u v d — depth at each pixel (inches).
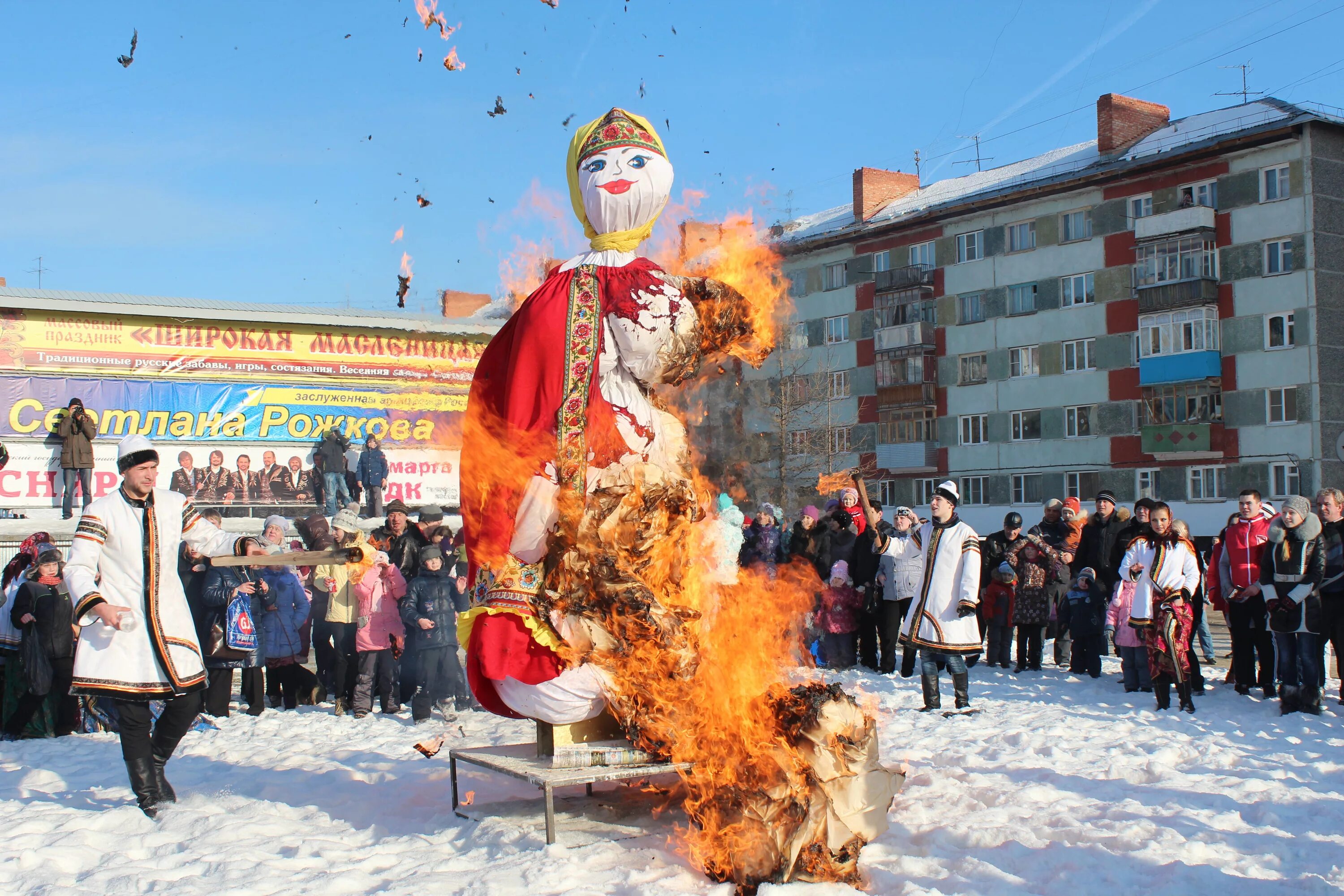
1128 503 1489.9
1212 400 1417.3
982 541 491.8
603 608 196.1
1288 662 353.4
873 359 1775.3
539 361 204.1
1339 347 1339.8
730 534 222.4
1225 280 1403.8
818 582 489.1
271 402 631.2
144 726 228.8
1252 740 305.0
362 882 174.7
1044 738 301.1
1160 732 314.5
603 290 209.2
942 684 435.5
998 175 1756.9
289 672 428.5
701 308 218.1
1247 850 187.6
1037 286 1585.9
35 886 175.8
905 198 1829.5
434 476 659.4
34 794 258.1
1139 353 1475.1
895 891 165.0
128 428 605.3
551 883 167.0
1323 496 358.0
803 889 163.2
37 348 591.2
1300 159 1336.1
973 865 175.0
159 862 188.5
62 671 376.8
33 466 590.6
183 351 616.7
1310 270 1330.0
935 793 228.7
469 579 205.2
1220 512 1401.3
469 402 215.0
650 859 179.9
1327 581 349.4
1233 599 396.5
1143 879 169.9
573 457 199.9
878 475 1774.1
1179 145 1466.5
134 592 227.8
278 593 418.3
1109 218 1505.9
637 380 214.1
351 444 643.5
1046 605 471.5
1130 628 405.4
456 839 199.2
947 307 1685.5
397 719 395.5
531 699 196.7
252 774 274.5
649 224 221.5
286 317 631.2
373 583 402.9
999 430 1628.9
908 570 456.1
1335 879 170.4
